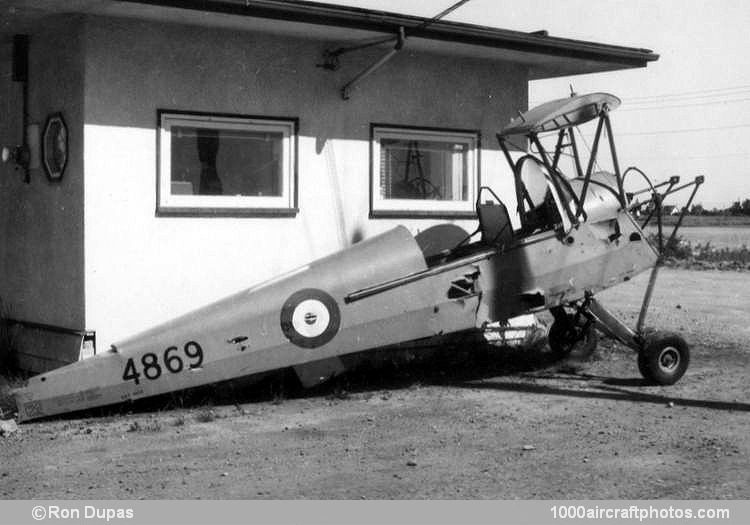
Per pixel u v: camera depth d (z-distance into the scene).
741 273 26.81
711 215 81.44
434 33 9.71
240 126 9.55
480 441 6.93
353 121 10.27
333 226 10.14
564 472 6.07
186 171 9.28
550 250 9.09
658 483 5.82
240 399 8.52
